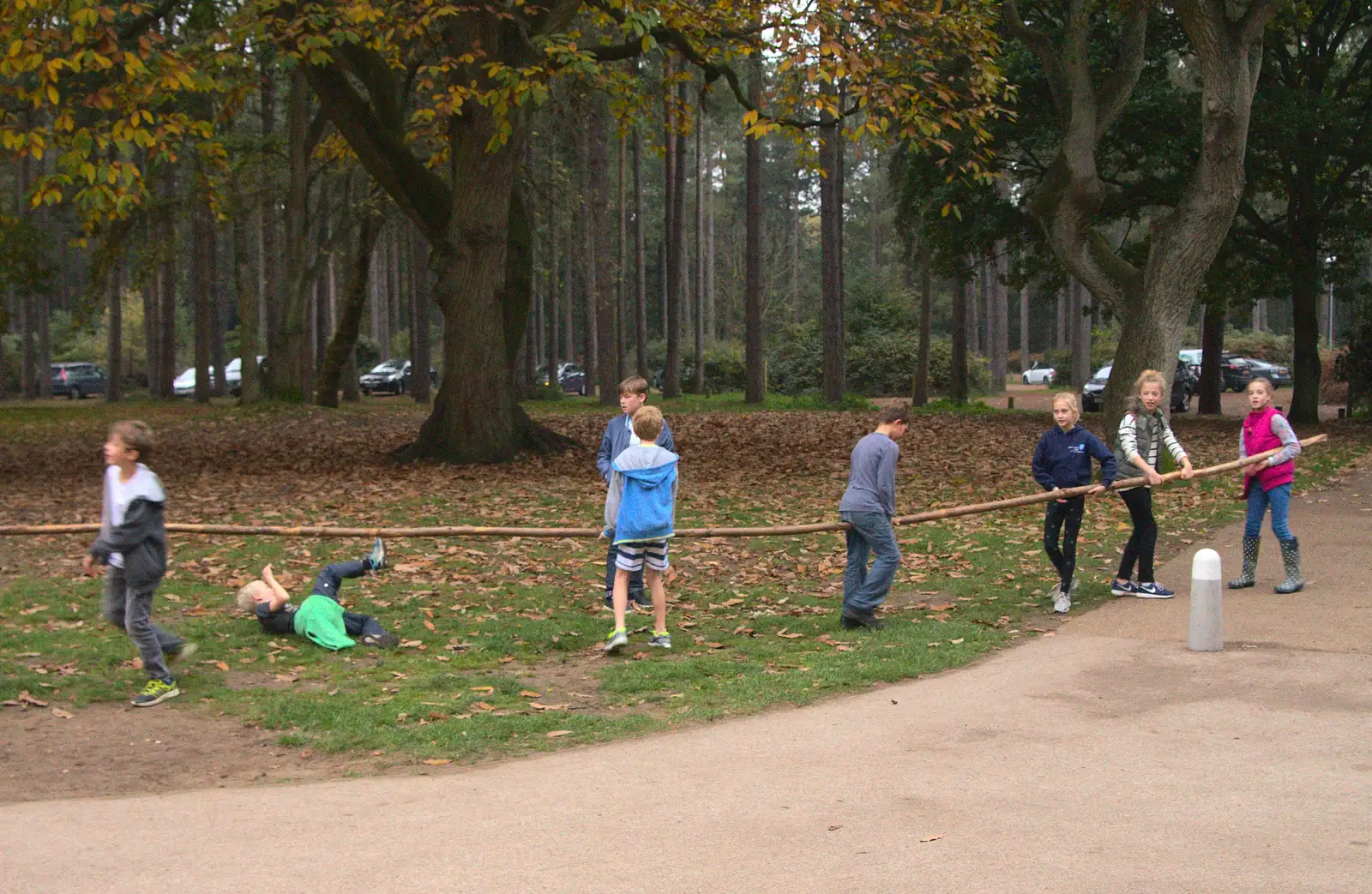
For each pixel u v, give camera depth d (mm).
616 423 9141
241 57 17094
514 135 19031
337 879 4055
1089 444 8734
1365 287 30391
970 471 18812
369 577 10070
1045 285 32500
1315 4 25828
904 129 17391
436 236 20344
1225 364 49062
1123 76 18922
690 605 9328
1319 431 25781
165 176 30750
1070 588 8828
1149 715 6008
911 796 4836
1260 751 5363
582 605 9297
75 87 15625
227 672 7273
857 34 16203
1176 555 11109
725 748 5602
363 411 35406
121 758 5680
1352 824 4426
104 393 55031
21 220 25969
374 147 19703
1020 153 29266
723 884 3969
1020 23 19719
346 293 34969
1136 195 27172
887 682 6898
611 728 6012
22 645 7766
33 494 15641
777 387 53250
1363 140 25812
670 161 43875
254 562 10562
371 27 17562
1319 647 7324
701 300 51312
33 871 4152
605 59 19859
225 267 65000
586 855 4246
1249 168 26172
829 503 14945
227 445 23766
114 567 6660
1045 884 3918
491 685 6906
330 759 5629
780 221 94250
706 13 18609
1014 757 5363
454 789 5082
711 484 16828
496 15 16922
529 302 21391
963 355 37656
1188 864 4066
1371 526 12266
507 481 17141
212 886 4004
